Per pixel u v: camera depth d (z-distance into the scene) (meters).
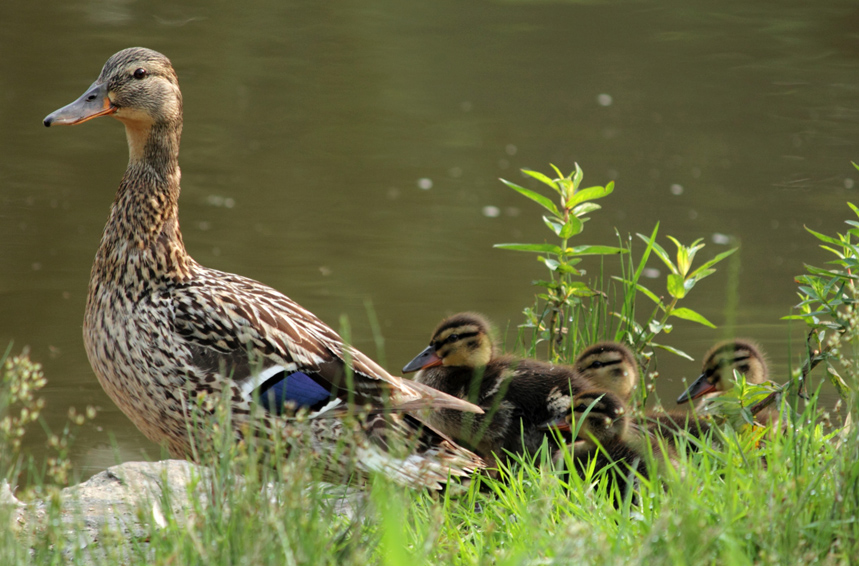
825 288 7.88
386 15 29.38
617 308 14.84
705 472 6.23
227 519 5.42
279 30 27.80
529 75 25.58
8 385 5.95
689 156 21.19
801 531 5.30
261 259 16.42
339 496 6.90
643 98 24.36
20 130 21.11
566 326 10.88
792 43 27.25
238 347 7.35
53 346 13.20
